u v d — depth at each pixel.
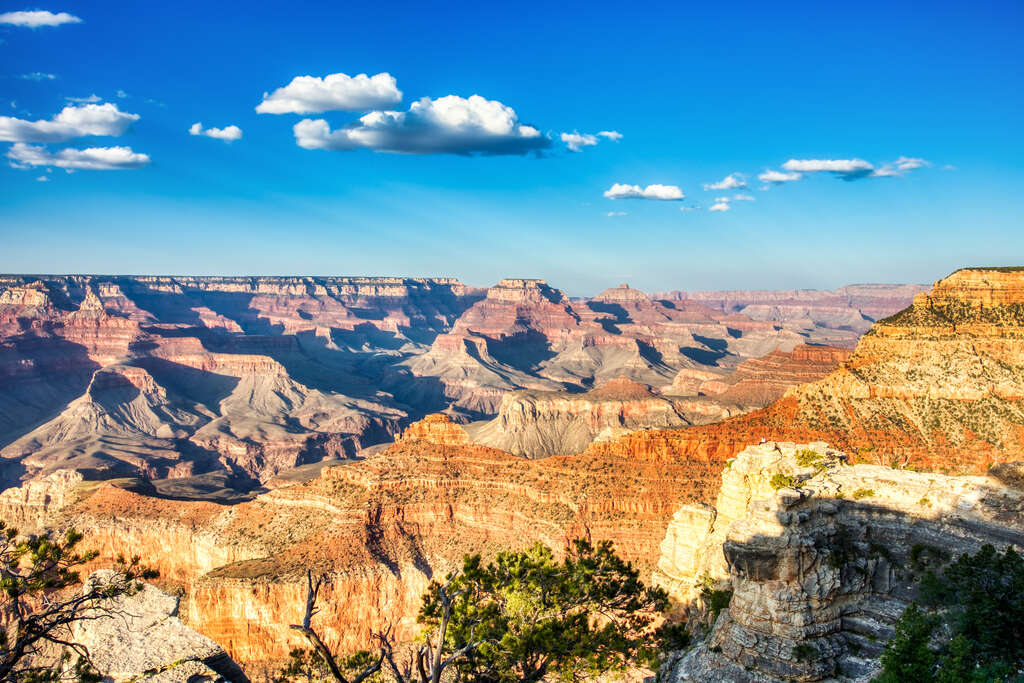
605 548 46.81
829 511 47.03
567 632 41.25
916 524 46.12
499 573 44.66
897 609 43.88
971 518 44.28
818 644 42.50
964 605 40.25
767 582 44.28
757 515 46.34
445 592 34.94
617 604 45.56
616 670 46.12
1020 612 37.41
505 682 40.38
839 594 44.12
